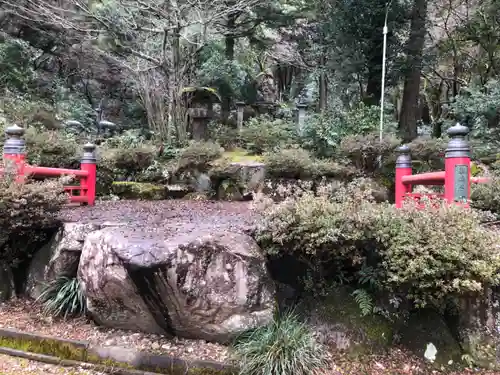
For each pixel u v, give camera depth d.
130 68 6.48
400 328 2.17
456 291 1.88
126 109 9.56
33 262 2.80
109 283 2.10
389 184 4.92
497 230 2.80
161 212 3.65
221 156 5.35
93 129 7.82
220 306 2.06
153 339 2.20
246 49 11.39
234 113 9.17
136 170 5.40
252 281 2.12
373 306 2.20
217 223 2.79
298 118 6.84
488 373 1.97
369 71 6.71
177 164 5.38
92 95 9.66
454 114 7.30
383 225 2.07
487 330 2.09
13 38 8.38
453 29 8.77
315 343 2.06
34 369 2.07
